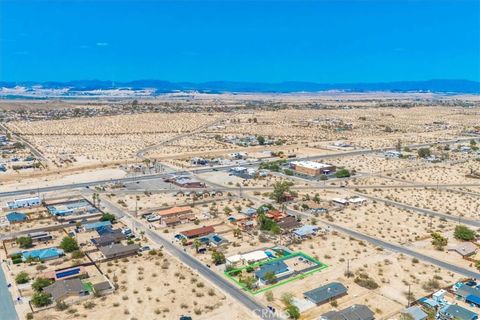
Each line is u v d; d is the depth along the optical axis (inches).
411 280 3860.7
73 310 3341.5
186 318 3216.0
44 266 4109.3
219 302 3476.9
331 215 5684.1
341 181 7603.4
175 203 6156.5
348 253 4456.2
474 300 3449.8
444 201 6382.9
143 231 5044.3
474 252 4448.8
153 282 3811.5
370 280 3801.7
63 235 4945.9
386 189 7052.2
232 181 7534.5
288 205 6122.1
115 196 6510.8
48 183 7244.1
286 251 4490.7
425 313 3287.4
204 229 4926.2
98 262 4207.7
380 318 3253.0
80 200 6250.0
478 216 5703.7
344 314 3196.4
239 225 5241.1
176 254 4421.8
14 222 5295.3
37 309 3366.1
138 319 3235.7
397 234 5009.8
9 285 3725.4
